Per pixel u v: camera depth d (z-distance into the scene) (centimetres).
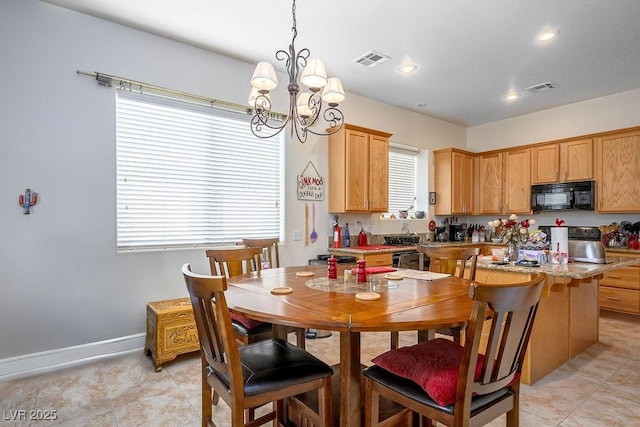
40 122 258
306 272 232
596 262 269
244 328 217
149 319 278
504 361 126
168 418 195
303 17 276
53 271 263
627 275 391
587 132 471
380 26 288
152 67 304
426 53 336
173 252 314
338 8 263
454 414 118
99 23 280
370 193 420
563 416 198
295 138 393
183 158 323
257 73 206
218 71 340
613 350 300
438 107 503
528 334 134
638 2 254
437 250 251
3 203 246
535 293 120
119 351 287
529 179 505
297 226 395
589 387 233
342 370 143
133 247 299
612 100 449
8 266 247
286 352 162
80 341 272
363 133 416
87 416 196
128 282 293
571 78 396
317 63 205
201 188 333
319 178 413
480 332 113
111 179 286
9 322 248
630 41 311
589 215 477
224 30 297
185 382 237
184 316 265
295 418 174
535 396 221
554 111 504
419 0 253
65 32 267
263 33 302
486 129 587
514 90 434
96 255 279
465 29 293
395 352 151
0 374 243
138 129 301
